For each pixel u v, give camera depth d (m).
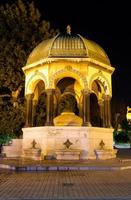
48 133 19.09
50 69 20.12
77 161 17.19
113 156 20.27
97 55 21.09
